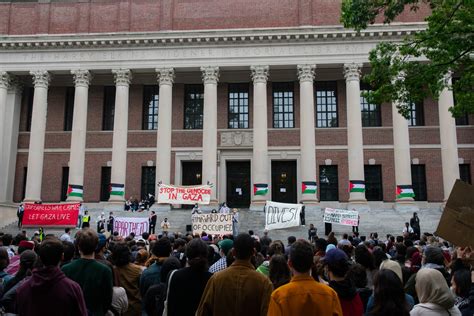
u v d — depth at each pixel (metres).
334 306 4.80
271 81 42.84
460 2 16.67
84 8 41.66
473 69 17.70
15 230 33.38
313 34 38.38
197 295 5.98
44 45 40.44
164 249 7.80
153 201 39.19
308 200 35.78
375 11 17.89
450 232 8.42
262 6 40.38
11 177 41.69
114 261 7.96
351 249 10.73
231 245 9.67
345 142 41.28
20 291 5.20
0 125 40.31
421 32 18.17
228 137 42.00
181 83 43.44
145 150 42.41
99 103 43.53
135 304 7.73
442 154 37.62
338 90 42.12
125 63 39.81
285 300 4.75
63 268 6.35
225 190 41.53
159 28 40.69
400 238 16.28
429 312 5.34
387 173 40.75
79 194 36.84
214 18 40.59
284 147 41.53
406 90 18.42
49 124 43.56
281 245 9.15
